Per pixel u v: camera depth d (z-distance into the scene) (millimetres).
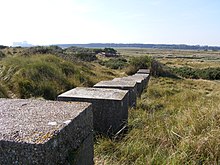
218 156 2656
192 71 28969
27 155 1425
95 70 16500
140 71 15836
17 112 2000
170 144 3070
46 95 7395
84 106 2199
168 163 2533
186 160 2607
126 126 3818
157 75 20562
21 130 1593
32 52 16734
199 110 3854
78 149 1907
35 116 1895
